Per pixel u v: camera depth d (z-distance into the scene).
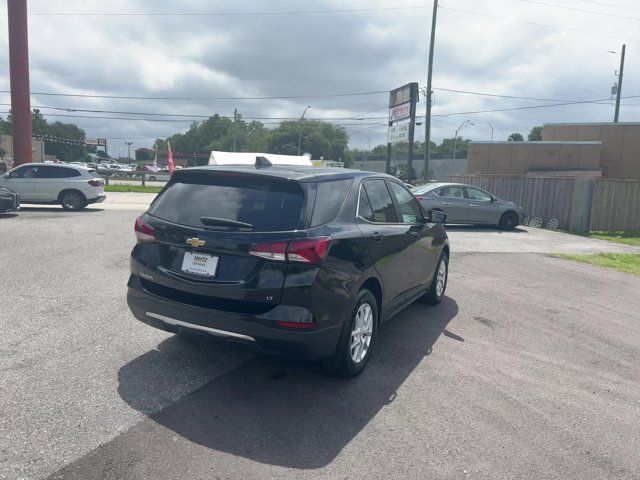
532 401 4.27
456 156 70.88
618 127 30.20
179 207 4.22
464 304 7.30
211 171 4.27
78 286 7.03
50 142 123.19
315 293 3.80
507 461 3.35
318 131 101.38
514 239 15.41
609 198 18.89
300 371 4.55
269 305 3.78
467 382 4.57
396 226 5.30
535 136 100.62
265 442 3.40
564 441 3.65
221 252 3.86
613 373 5.04
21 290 6.70
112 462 3.08
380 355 5.09
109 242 10.88
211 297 3.90
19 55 24.94
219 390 4.09
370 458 3.29
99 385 4.06
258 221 3.88
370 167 77.94
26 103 25.39
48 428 3.40
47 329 5.26
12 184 17.48
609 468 3.35
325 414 3.82
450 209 17.08
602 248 14.55
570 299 8.07
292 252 3.73
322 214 4.05
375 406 4.00
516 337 5.95
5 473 2.91
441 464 3.27
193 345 4.98
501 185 21.41
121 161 132.12
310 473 3.10
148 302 4.20
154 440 3.34
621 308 7.70
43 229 12.55
